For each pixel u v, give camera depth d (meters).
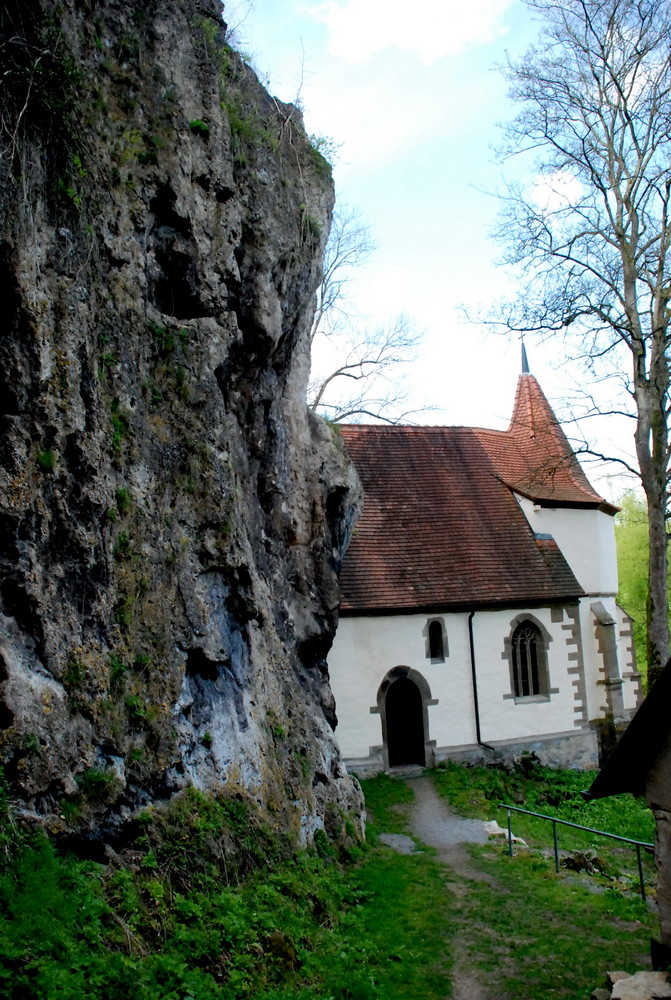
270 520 12.48
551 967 8.58
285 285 12.25
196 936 6.80
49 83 7.34
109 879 6.62
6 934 5.36
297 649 12.90
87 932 5.88
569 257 18.00
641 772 7.60
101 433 7.65
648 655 17.08
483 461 22.64
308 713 12.25
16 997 4.97
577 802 17.02
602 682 20.73
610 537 22.23
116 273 8.37
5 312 6.80
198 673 8.70
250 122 11.65
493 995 7.95
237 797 8.56
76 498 7.17
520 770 19.02
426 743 18.67
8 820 6.05
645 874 12.61
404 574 19.30
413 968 8.43
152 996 5.79
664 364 17.17
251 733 9.30
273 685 10.58
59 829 6.44
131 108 8.98
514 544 20.84
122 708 7.33
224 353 9.83
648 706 7.08
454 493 21.52
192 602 8.62
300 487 13.38
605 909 10.21
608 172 17.73
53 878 6.02
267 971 7.08
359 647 18.42
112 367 8.02
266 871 8.59
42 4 7.45
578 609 20.72
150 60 9.43
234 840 8.21
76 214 7.61
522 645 20.27
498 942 9.20
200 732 8.44
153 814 7.40
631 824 15.52
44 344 6.94
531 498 21.28
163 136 9.32
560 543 21.41
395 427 22.50
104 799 6.86
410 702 19.50
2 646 6.36
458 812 15.18
